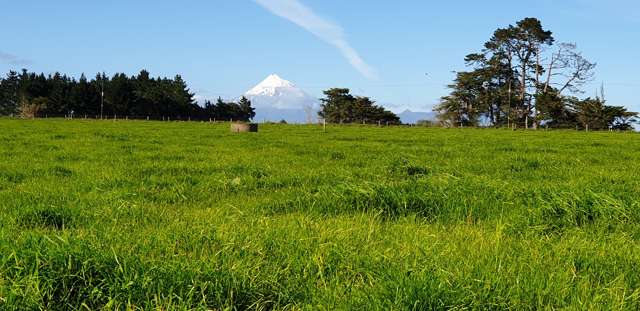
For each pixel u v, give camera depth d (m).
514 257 5.40
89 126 47.53
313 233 6.12
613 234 6.81
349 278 4.80
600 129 93.25
